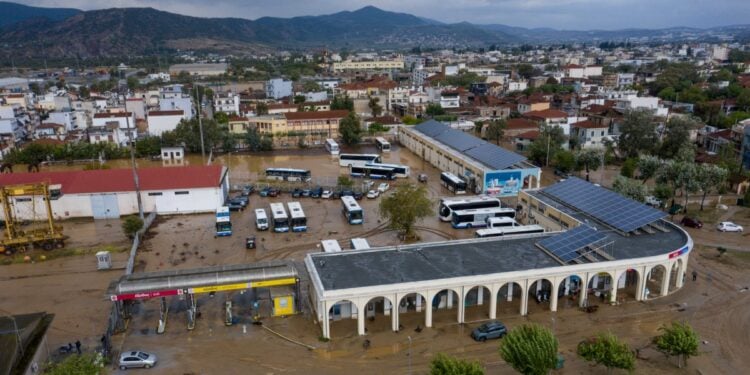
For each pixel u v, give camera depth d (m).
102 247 69.31
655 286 55.50
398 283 46.28
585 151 103.31
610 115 137.62
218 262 63.69
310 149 141.38
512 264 50.78
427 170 114.31
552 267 49.62
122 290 46.03
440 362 35.81
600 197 66.31
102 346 43.88
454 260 51.78
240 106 197.12
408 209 68.56
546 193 74.69
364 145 144.62
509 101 187.62
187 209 83.88
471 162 97.38
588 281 50.09
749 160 105.81
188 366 41.88
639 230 59.47
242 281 48.00
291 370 41.28
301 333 46.84
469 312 50.59
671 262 52.06
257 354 43.53
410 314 50.16
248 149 141.00
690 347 39.38
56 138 136.75
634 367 38.53
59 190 81.12
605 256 51.97
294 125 150.38
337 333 46.78
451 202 79.81
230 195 93.31
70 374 34.31
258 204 89.00
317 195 92.75
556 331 46.72
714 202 86.38
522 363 36.50
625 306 51.22
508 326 47.66
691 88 185.75
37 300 54.06
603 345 38.50
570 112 161.50
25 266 63.28
